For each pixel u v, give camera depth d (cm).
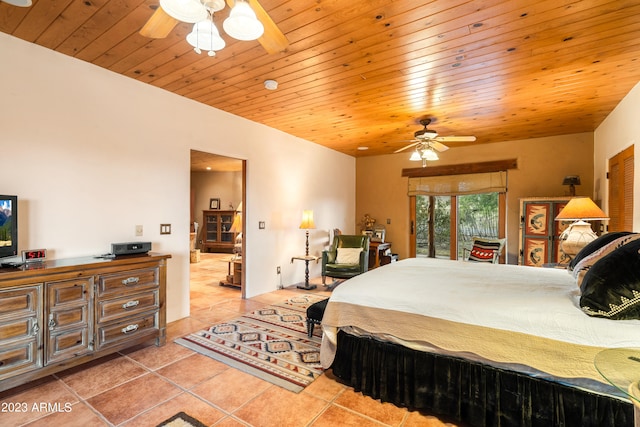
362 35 222
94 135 280
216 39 168
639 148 296
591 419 153
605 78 290
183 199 355
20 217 238
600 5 187
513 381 172
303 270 553
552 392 163
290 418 188
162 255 284
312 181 567
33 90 244
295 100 356
